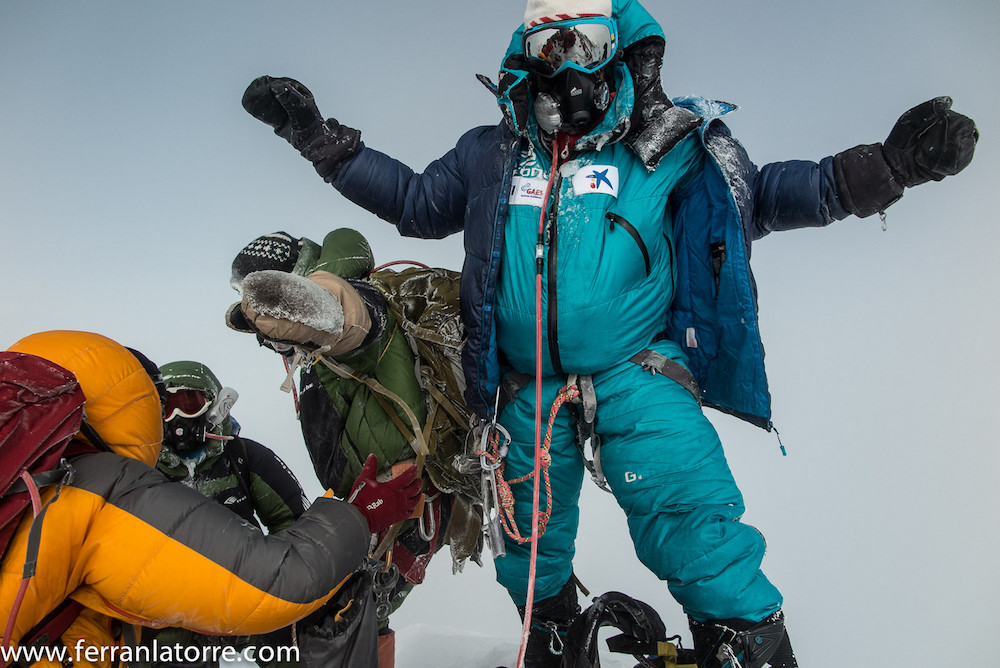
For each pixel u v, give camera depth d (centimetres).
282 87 264
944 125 225
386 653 311
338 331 217
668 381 253
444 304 271
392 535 265
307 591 181
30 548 151
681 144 251
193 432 263
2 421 152
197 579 168
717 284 261
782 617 226
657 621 269
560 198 247
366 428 262
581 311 243
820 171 244
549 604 290
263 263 267
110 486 168
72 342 178
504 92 246
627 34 247
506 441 262
